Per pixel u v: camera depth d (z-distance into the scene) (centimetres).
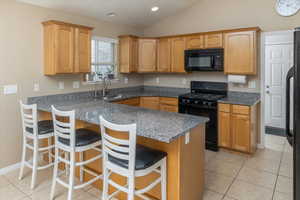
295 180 154
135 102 434
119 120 213
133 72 475
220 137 366
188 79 465
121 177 227
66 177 275
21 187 255
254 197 235
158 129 182
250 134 337
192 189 211
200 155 223
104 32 426
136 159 178
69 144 216
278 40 490
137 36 461
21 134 308
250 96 389
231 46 370
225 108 357
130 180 170
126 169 172
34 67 318
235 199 232
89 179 263
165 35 488
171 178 193
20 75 303
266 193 243
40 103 319
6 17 284
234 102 347
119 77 471
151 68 469
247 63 357
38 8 318
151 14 446
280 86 499
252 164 318
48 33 318
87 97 400
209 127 374
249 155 351
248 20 381
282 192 244
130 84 501
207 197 235
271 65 505
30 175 285
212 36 389
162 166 189
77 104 312
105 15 400
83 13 373
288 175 283
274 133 475
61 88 359
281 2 348
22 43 302
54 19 339
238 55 364
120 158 171
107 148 184
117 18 426
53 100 347
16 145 304
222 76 420
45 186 257
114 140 172
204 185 254
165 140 160
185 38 424
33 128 251
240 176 281
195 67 412
